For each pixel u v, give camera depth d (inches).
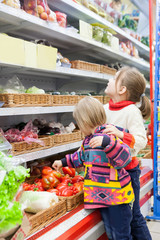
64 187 68.6
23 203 45.6
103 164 56.3
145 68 181.2
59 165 66.0
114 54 134.5
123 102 65.6
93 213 61.1
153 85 108.9
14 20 78.9
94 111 56.6
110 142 51.6
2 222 35.5
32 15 75.8
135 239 68.7
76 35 94.3
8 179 37.6
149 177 102.0
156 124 98.7
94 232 58.9
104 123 59.3
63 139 93.0
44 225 54.4
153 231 93.0
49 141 85.4
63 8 100.9
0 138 61.8
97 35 108.9
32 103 77.9
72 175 82.9
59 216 59.5
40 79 116.6
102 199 56.4
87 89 153.1
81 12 105.2
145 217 103.1
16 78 85.5
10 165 40.4
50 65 83.8
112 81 69.7
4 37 67.4
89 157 57.8
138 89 66.9
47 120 120.7
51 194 59.7
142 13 182.4
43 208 56.5
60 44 112.9
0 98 72.0
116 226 56.0
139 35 168.6
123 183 56.3
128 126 63.6
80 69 101.0
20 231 40.1
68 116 135.0
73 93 104.0
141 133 62.2
